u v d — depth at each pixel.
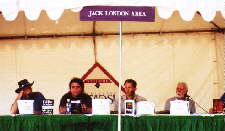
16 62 6.93
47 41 6.91
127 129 4.52
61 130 4.60
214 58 6.90
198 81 6.92
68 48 6.91
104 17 4.39
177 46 6.91
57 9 4.42
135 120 4.55
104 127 4.55
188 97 6.18
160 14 4.43
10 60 6.92
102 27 6.74
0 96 6.93
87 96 5.80
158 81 6.93
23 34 6.82
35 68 6.94
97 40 6.88
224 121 4.55
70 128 4.59
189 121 4.54
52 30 6.79
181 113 4.70
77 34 6.85
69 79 6.93
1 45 6.89
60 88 6.94
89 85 6.88
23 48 6.91
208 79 6.91
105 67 6.90
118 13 4.40
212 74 6.91
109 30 6.80
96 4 4.39
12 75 6.93
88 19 4.39
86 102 5.75
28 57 6.92
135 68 6.91
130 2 4.41
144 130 4.53
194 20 6.69
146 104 4.75
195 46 6.91
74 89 5.76
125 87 5.88
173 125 4.53
